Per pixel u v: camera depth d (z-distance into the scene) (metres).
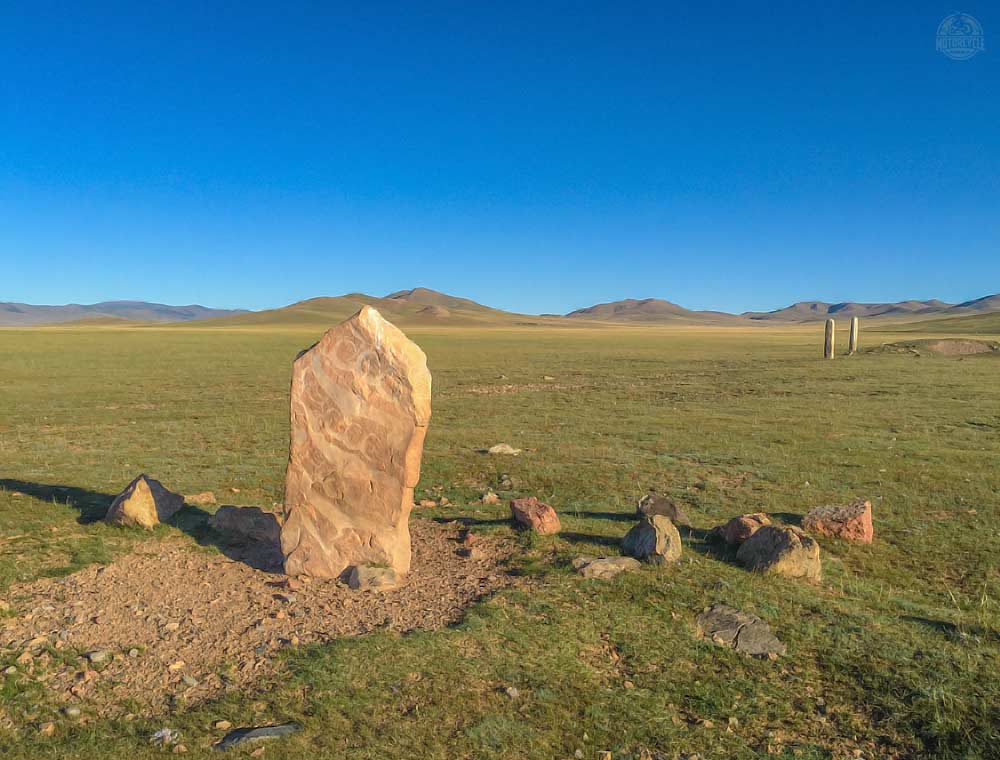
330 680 6.26
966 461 15.68
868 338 94.50
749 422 21.78
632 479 14.38
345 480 8.94
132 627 7.30
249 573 8.94
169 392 30.17
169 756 5.21
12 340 72.62
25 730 5.51
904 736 5.70
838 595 8.34
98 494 12.55
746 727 5.82
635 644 7.05
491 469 15.30
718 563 9.14
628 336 113.31
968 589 8.80
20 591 7.99
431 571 9.09
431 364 47.75
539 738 5.57
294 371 9.14
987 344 49.38
